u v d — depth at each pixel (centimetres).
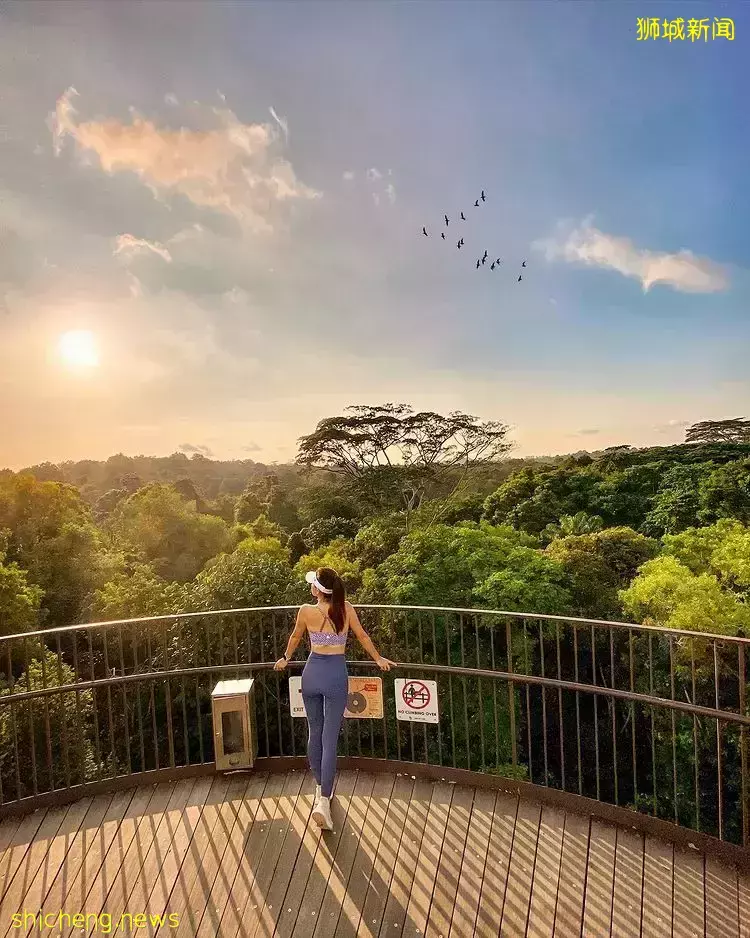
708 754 1744
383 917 323
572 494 4006
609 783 1958
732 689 1855
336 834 391
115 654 1588
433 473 4334
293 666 477
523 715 1972
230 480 7112
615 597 2448
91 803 434
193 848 382
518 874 351
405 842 381
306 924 320
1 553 3216
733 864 354
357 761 467
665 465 4103
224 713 464
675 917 319
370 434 4209
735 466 3641
